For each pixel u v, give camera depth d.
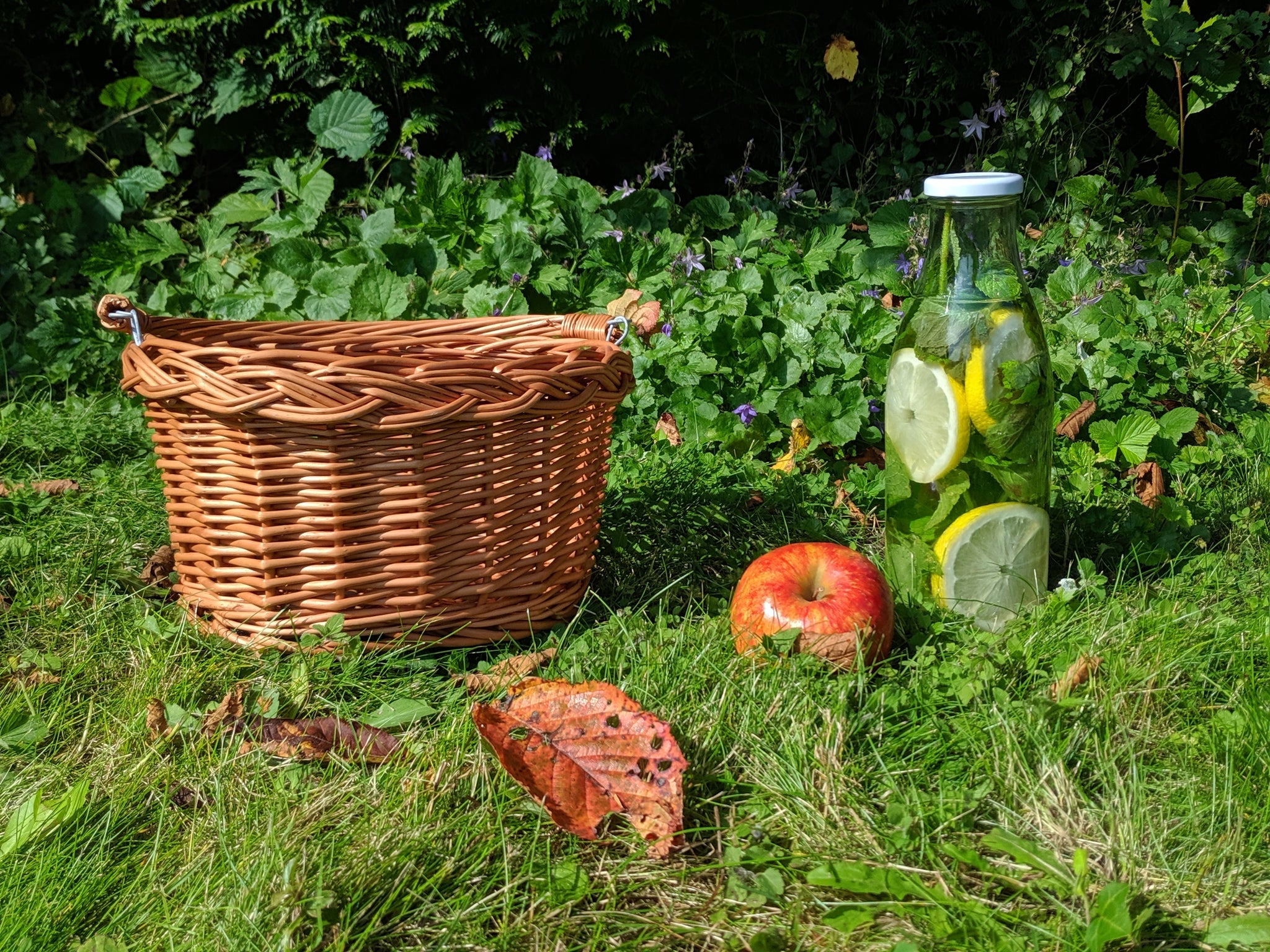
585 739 0.60
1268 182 1.75
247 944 0.54
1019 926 0.55
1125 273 1.41
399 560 0.70
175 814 0.62
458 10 1.49
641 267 1.20
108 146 1.54
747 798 0.62
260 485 0.68
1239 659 0.71
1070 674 0.69
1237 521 0.90
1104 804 0.61
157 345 0.70
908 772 0.63
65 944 0.55
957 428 0.73
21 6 1.49
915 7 1.82
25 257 1.32
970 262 0.73
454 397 0.68
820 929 0.56
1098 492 0.92
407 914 0.56
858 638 0.68
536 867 0.58
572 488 0.75
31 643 0.76
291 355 0.67
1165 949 0.54
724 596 0.81
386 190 1.46
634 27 1.63
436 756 0.63
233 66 1.52
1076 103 1.87
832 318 1.10
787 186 1.66
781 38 1.75
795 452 1.00
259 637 0.71
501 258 1.16
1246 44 1.52
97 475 0.98
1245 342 1.27
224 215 1.30
